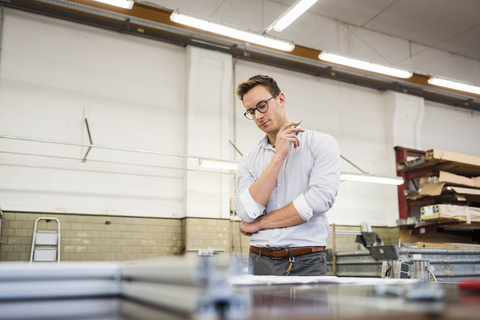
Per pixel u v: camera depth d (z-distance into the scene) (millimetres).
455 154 7316
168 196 7020
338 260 5680
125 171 6785
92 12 6621
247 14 7879
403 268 4348
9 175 6055
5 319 372
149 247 6738
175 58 7480
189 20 5785
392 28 9141
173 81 7391
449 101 9719
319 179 1546
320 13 8633
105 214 6547
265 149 1747
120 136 6828
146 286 456
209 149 7277
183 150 7242
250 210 1552
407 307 389
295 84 8438
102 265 554
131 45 7168
